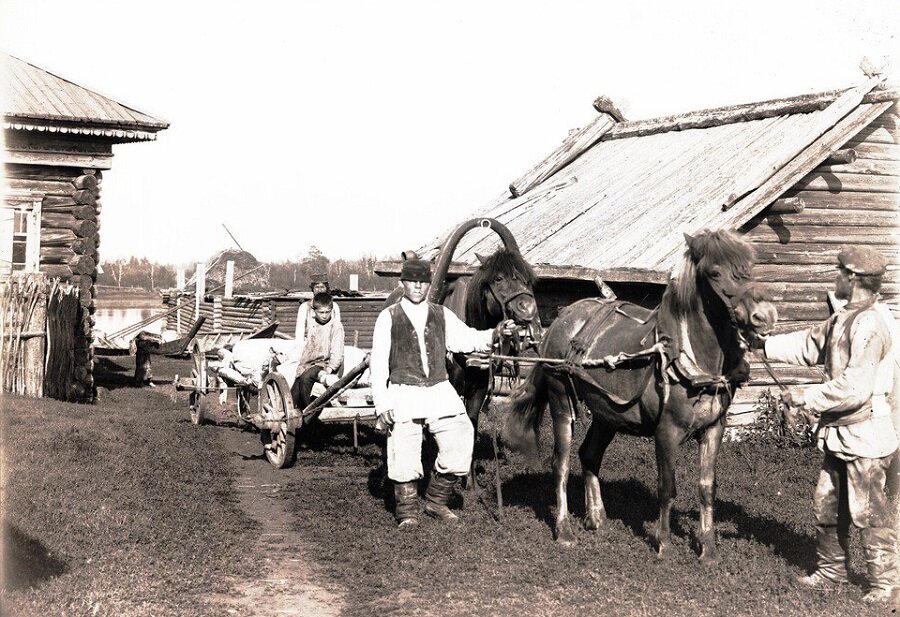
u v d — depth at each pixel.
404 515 7.89
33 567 6.44
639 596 6.15
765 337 6.21
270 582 6.58
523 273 8.30
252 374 12.28
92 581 6.24
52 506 7.96
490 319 8.50
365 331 27.78
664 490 6.86
